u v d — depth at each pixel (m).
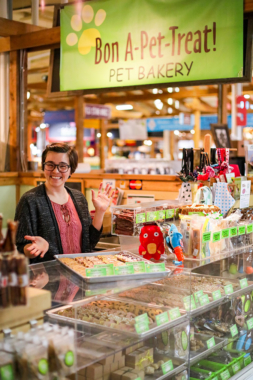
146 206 2.42
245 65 3.75
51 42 4.90
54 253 2.42
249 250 2.43
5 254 1.20
